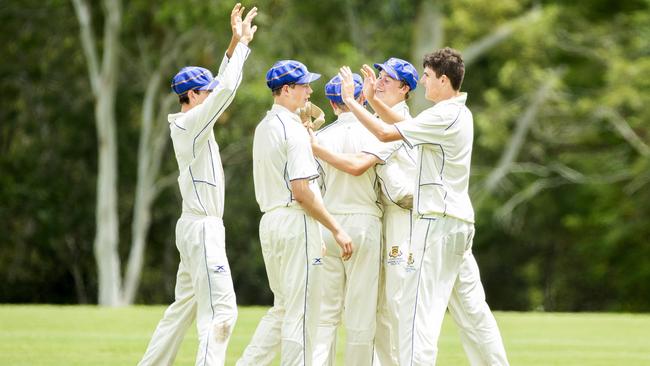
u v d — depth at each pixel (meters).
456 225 25.17
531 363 35.38
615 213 110.25
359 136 27.14
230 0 92.12
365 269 26.91
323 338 26.92
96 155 115.50
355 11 103.81
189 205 25.59
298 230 24.56
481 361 26.16
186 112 25.83
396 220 27.27
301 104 25.23
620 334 44.53
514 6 108.19
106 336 40.12
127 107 114.88
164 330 26.39
